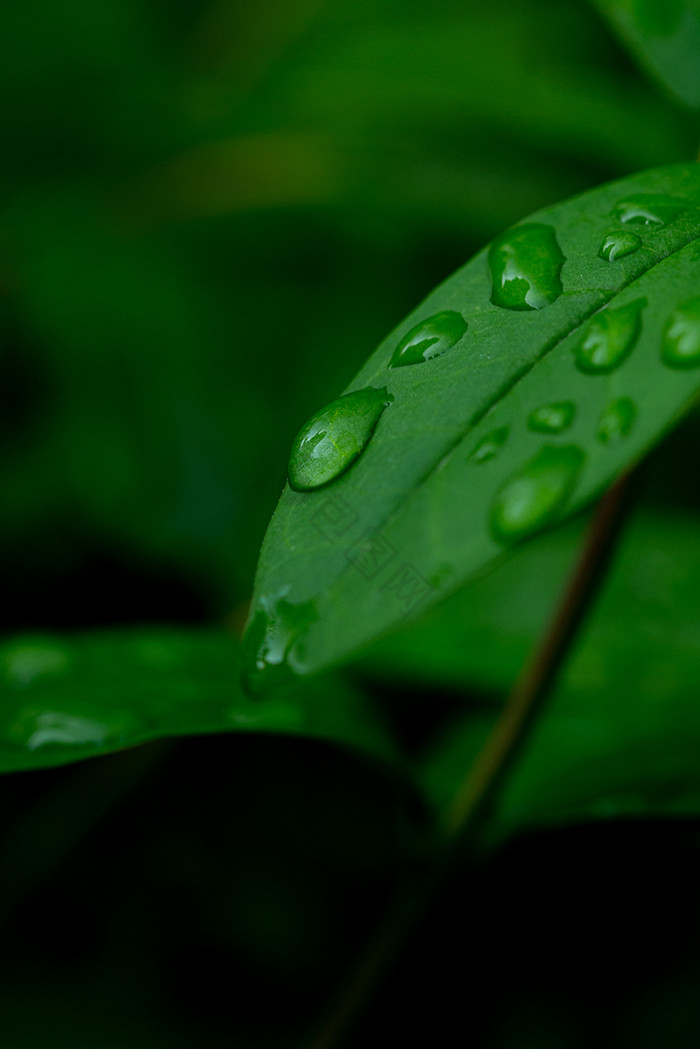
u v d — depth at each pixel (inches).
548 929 15.7
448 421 8.8
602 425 8.7
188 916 17.0
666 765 10.6
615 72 21.8
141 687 10.2
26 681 10.3
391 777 10.3
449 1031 15.2
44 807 16.4
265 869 17.2
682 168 9.2
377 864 17.1
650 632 13.0
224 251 21.9
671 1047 14.3
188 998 16.4
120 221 21.8
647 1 10.0
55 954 16.7
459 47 21.3
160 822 17.4
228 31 25.4
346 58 22.4
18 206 22.8
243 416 20.3
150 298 21.1
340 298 21.3
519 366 8.8
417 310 9.0
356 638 8.6
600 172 19.9
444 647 13.5
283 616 8.7
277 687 8.6
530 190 20.1
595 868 15.8
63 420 20.4
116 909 17.1
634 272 8.9
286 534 8.7
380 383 8.9
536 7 22.6
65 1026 15.6
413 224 21.1
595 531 10.0
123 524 19.5
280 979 16.6
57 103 23.5
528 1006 15.1
